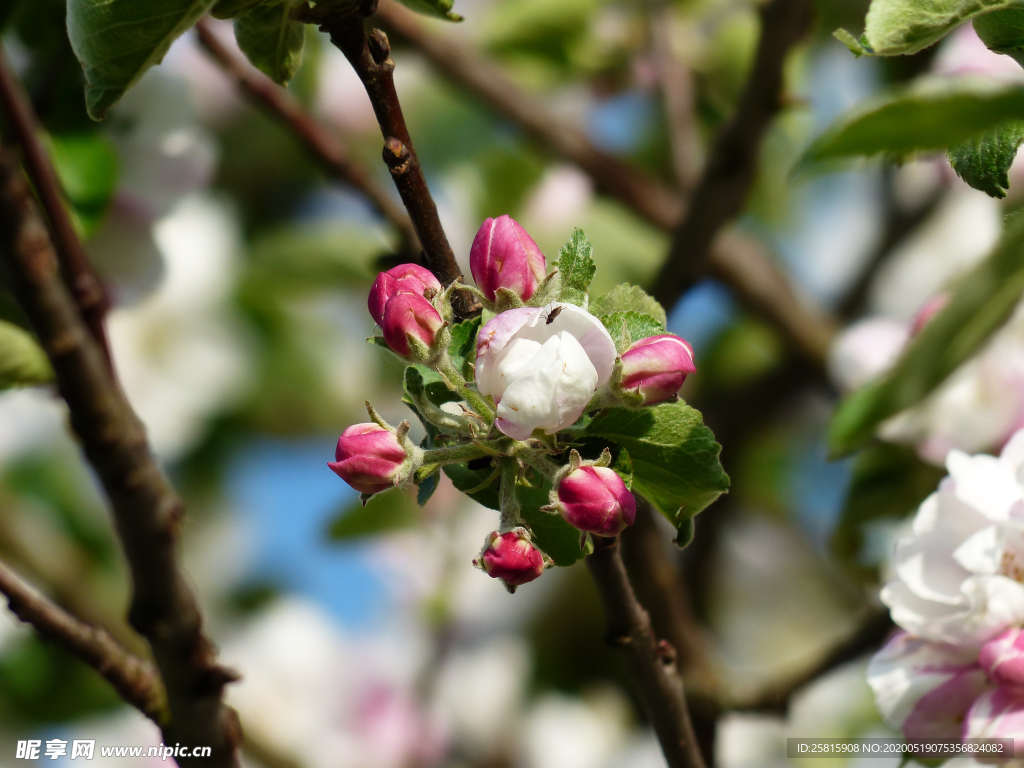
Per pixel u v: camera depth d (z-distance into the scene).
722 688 0.84
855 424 0.66
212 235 1.27
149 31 0.62
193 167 0.82
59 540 1.13
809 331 1.18
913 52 0.59
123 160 0.81
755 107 0.86
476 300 0.64
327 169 0.86
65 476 1.22
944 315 0.64
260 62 0.65
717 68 1.23
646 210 1.13
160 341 1.26
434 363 0.61
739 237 1.20
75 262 0.67
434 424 0.62
